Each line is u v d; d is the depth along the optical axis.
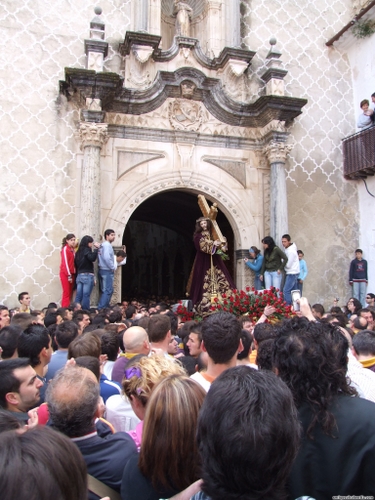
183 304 10.12
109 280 10.56
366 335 4.49
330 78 14.21
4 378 3.25
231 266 14.26
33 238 11.21
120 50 12.38
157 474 2.21
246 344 4.29
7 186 11.17
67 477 1.47
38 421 3.10
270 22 13.86
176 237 22.83
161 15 13.79
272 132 12.27
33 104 11.56
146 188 11.92
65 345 5.00
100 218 11.19
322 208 13.59
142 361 3.03
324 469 2.11
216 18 13.30
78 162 11.64
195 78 12.10
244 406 1.72
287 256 11.72
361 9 14.14
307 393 2.26
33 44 11.77
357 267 13.40
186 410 2.24
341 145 14.05
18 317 6.14
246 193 12.71
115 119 11.84
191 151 12.32
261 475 1.65
